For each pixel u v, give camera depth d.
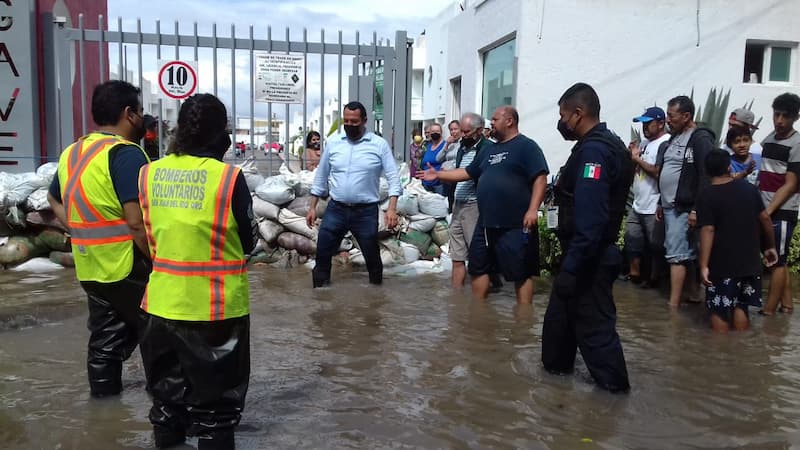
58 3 8.53
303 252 7.62
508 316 5.48
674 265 6.02
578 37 9.59
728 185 5.12
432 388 3.84
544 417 3.46
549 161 9.73
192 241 2.80
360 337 4.83
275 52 8.12
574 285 3.67
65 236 7.09
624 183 3.77
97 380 3.57
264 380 3.94
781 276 5.65
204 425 2.88
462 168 6.39
